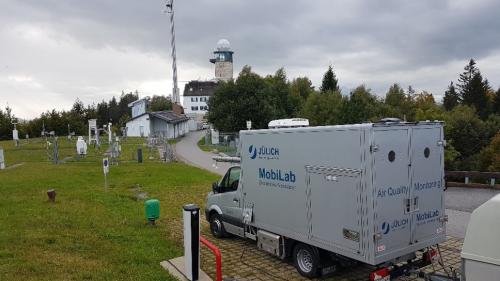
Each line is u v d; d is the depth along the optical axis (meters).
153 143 46.06
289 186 8.75
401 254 7.43
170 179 23.00
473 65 90.81
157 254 9.88
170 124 66.38
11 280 7.64
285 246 9.16
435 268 8.76
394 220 7.30
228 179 11.45
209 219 12.01
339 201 7.59
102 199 16.66
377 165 7.04
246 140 10.04
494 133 46.12
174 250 10.27
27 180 21.31
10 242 10.05
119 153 36.75
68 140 56.69
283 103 61.53
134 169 27.47
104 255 9.59
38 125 69.50
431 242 7.94
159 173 25.45
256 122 54.28
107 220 13.02
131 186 20.73
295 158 8.54
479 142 45.50
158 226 12.77
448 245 10.40
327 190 7.82
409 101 64.62
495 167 38.62
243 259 9.79
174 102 74.31
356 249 7.32
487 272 5.10
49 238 10.53
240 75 57.34
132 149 43.41
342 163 7.48
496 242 5.02
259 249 10.39
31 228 11.48
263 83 57.06
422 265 7.88
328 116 50.94
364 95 51.28
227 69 115.31
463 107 51.66
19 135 67.44
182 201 17.02
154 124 66.44
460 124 46.06
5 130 66.38
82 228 11.88
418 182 7.66
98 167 28.28
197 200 17.27
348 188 7.39
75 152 40.22
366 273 8.77
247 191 10.11
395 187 7.30
